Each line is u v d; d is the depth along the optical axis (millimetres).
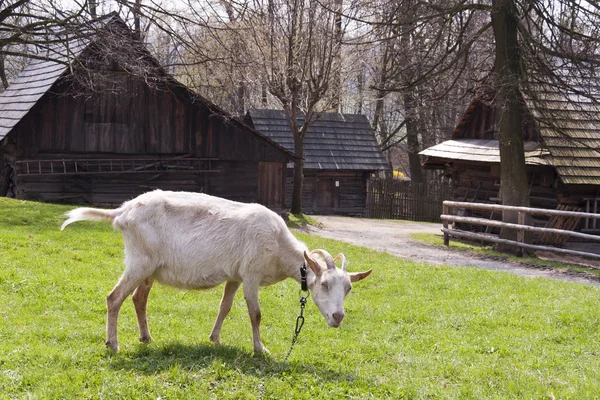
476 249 21219
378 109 52188
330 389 6633
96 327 8672
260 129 40656
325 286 7129
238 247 7457
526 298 12148
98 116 26469
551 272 16453
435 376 7504
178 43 17234
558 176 22125
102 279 11805
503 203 20891
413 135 47906
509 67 20312
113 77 26188
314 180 41062
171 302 10672
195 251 7371
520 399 6883
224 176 29000
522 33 19625
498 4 19828
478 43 25844
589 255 17359
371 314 10695
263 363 7207
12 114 26062
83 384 6258
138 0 16062
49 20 16891
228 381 6535
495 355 8492
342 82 29828
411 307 11312
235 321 9805
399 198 39625
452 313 10883
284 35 26453
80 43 24812
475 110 28688
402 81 21891
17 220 16594
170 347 7457
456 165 28562
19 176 25391
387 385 6898
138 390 6176
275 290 12203
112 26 18109
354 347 8555
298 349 8258
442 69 21672
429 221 38188
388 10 19609
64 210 19188
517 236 19656
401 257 18312
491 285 13445
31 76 28984
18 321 8555
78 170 26391
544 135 21766
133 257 7328
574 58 18500
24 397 5914
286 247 7680
